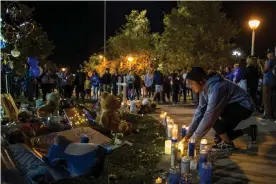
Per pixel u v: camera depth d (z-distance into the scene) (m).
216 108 4.77
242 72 9.80
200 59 21.48
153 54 28.34
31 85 12.62
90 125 6.19
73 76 17.86
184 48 22.14
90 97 17.92
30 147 4.50
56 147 3.82
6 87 7.74
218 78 4.97
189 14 22.36
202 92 5.10
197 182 3.82
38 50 13.16
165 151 5.06
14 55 7.48
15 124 5.38
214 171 4.25
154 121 8.30
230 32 22.30
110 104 6.43
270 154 5.07
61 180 3.47
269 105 8.50
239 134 5.48
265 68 8.44
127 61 28.20
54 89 15.85
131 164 4.52
